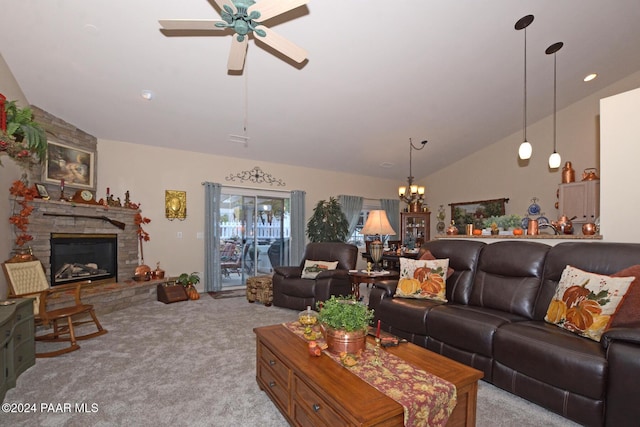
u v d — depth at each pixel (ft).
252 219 20.36
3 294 10.47
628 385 5.13
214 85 12.82
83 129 14.85
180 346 9.66
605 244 7.41
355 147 19.98
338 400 4.24
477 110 17.19
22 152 7.60
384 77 13.34
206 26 6.75
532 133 19.85
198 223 18.39
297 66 12.18
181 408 6.38
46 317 9.00
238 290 18.63
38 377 7.64
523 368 6.51
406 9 10.00
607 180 9.15
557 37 12.44
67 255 13.41
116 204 15.33
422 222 24.20
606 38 13.10
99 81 11.94
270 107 14.71
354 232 24.35
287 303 13.98
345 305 6.11
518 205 20.45
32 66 10.98
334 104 14.97
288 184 21.61
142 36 10.13
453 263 10.36
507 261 8.99
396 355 5.82
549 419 6.07
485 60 13.12
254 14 6.28
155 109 13.97
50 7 8.98
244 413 6.23
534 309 8.07
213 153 18.84
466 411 5.00
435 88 14.57
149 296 15.56
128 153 16.53
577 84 16.25
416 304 9.29
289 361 5.58
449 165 24.56
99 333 10.57
